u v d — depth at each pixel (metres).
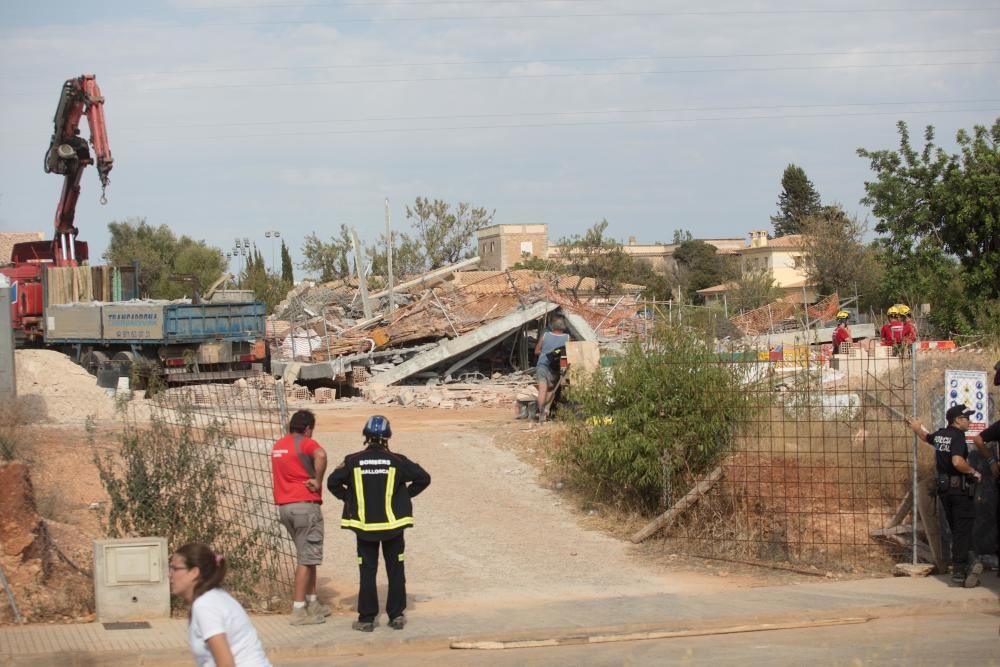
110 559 8.77
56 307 27.48
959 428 10.09
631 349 13.17
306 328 31.52
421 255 69.75
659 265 105.62
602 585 10.48
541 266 69.56
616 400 12.95
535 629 8.65
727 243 118.12
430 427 18.50
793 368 14.57
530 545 11.97
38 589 9.10
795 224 105.31
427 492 14.05
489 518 12.98
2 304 16.23
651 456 12.49
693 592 10.11
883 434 12.34
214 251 71.75
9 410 14.09
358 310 39.31
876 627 8.86
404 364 27.98
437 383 28.33
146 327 25.44
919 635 8.52
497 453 15.97
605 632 8.58
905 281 33.97
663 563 11.35
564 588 10.36
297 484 8.87
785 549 11.36
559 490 14.12
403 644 8.34
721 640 8.47
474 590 10.29
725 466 12.17
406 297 39.06
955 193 33.62
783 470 12.12
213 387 23.31
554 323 18.02
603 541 12.14
